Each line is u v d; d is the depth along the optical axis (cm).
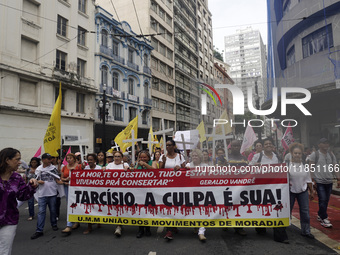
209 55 5269
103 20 2389
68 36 2022
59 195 590
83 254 397
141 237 471
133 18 3231
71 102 2012
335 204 710
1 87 1545
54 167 533
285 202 434
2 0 1571
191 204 456
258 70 12369
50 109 1834
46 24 1841
